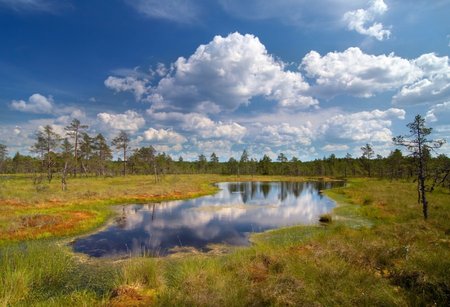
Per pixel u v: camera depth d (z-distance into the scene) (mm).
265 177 101812
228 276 9875
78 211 25594
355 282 8320
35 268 11414
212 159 129500
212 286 8555
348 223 22625
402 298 7242
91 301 9086
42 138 50219
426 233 14000
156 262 13203
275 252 12523
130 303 8688
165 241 18328
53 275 11406
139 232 20688
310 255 11555
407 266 9000
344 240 14070
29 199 30078
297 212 29281
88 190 38125
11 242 16984
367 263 10250
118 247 16844
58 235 19203
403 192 37531
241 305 7488
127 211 29547
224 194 47906
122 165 96750
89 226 21828
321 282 8461
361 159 97625
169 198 39906
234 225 23219
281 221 24719
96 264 13633
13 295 9156
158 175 81438
